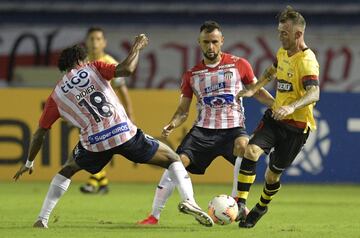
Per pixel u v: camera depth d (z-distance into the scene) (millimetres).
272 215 37125
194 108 55688
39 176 56656
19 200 43906
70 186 54281
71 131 56312
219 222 29859
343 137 57188
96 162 28875
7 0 84562
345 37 84062
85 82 28125
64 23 85000
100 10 84812
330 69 84250
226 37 84250
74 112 28203
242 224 30047
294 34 27688
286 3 84500
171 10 84625
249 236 27328
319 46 84312
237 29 84188
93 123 28125
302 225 32594
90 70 28250
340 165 57250
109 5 84875
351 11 84312
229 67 32562
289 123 28438
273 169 29062
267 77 29453
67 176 29547
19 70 84562
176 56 84250
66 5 84875
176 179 28938
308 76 27422
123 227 30453
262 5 84438
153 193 49219
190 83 32656
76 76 28172
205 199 45719
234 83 32594
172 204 41781
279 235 27875
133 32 84562
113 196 46875
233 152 32469
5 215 35938
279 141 28828
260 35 84000
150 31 84250
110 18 85062
